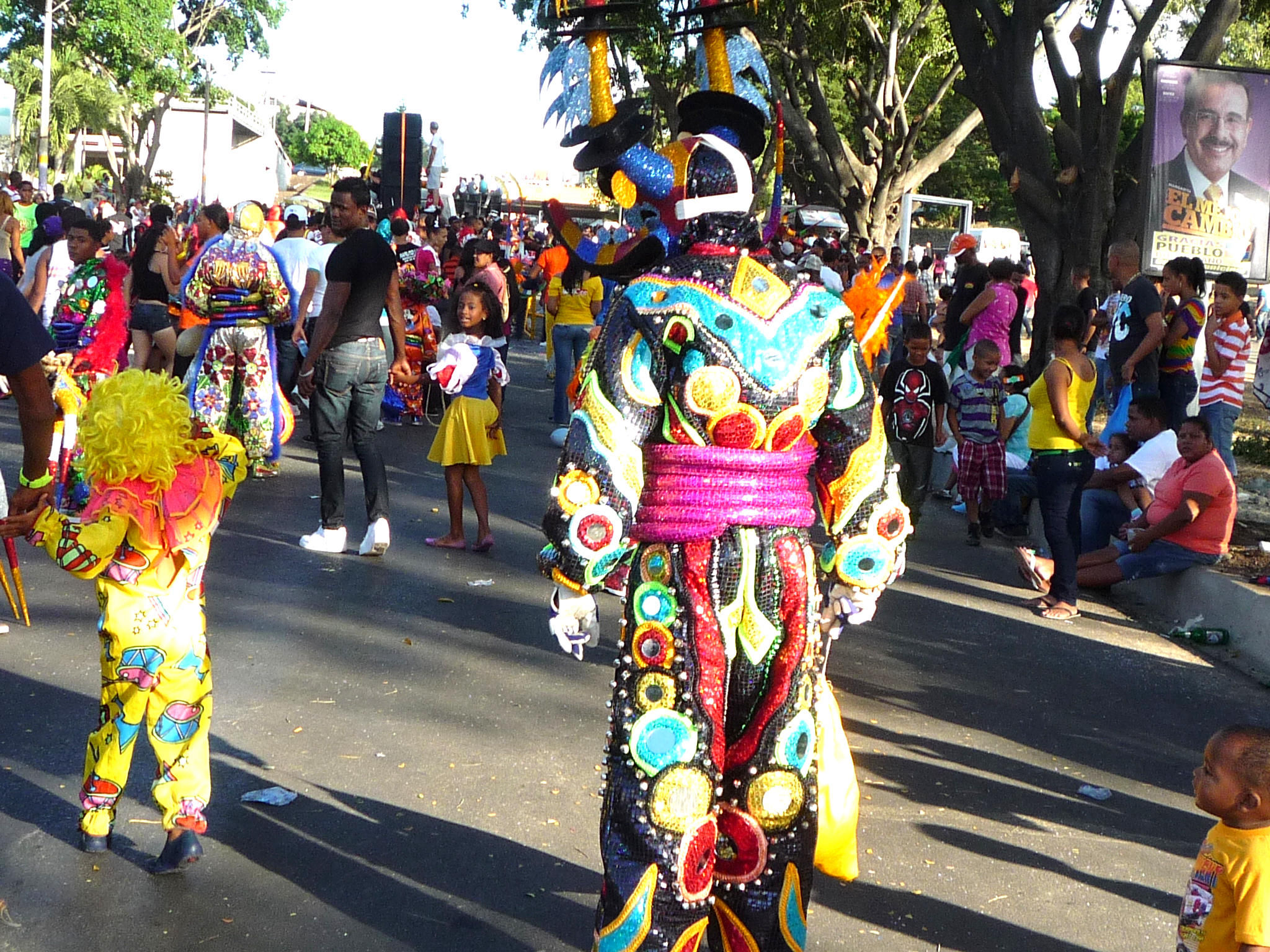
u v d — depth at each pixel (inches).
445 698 207.5
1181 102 569.0
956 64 1132.5
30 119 1945.1
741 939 114.8
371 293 287.6
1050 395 286.7
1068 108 715.4
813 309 111.6
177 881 145.5
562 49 133.1
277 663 218.1
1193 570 298.4
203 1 2331.4
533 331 940.0
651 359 108.9
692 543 110.0
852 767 124.1
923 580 320.2
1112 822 181.6
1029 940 145.9
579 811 169.3
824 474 116.9
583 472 107.8
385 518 292.7
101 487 137.4
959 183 2182.6
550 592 274.8
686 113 128.7
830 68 1272.1
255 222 348.8
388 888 146.8
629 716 110.7
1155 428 336.5
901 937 144.3
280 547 295.4
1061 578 293.3
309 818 162.6
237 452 148.1
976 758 201.6
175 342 418.0
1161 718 229.5
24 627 227.5
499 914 142.7
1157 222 571.8
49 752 176.7
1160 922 152.8
